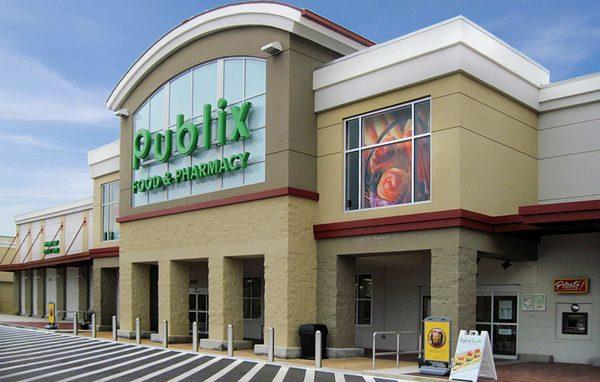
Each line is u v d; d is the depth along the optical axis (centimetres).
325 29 1992
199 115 2255
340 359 1803
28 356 1886
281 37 1966
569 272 1773
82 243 3781
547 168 1914
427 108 1714
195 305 2903
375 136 1844
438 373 1413
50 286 4053
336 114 1936
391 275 2197
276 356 1834
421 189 1706
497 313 1922
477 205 1648
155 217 2397
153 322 2748
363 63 1847
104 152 3077
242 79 2100
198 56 2267
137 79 2541
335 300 1866
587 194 1834
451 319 1563
